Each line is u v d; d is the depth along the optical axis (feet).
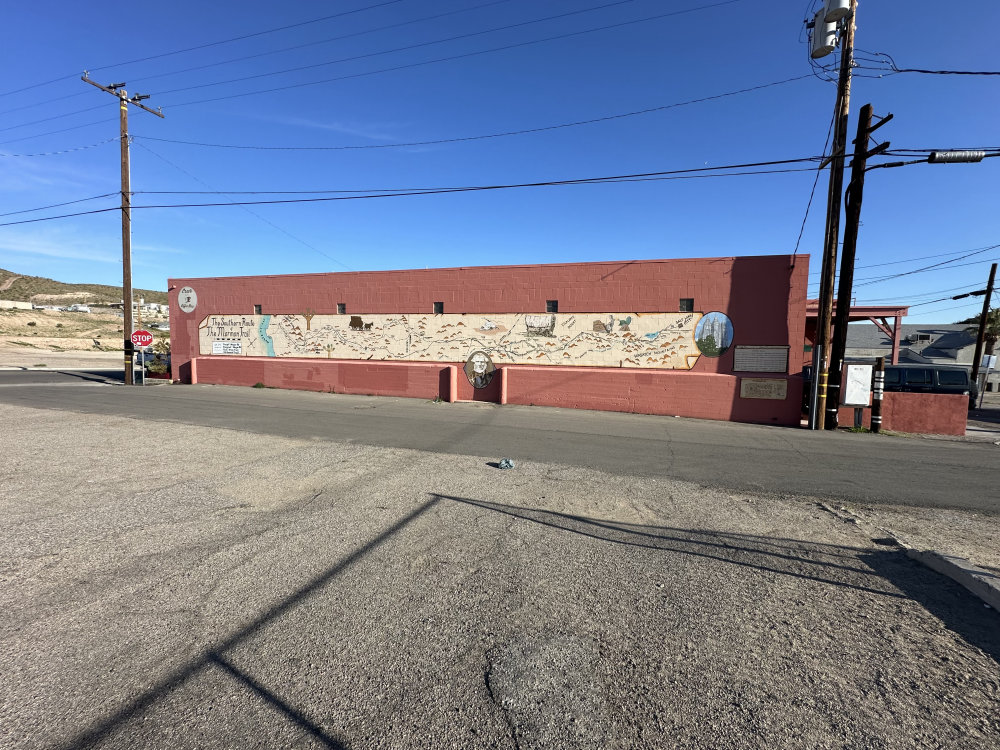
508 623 10.23
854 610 10.88
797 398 43.32
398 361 57.88
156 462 23.43
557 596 11.38
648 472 23.36
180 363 71.36
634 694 8.13
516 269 52.85
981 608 11.03
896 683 8.43
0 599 10.99
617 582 12.09
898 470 25.09
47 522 15.69
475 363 54.44
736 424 42.68
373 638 9.66
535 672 8.66
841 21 37.01
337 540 14.49
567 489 20.13
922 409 40.42
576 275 50.78
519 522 16.17
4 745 6.91
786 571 12.82
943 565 12.74
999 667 8.89
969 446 34.30
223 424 34.50
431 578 12.19
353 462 24.02
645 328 48.60
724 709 7.79
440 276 55.88
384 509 17.24
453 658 9.05
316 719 7.53
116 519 15.99
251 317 65.87
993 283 83.71
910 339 169.27
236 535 14.79
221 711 7.66
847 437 36.78
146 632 9.78
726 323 46.14
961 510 18.53
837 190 39.11
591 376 49.24
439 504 17.87
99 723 7.38
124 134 68.23
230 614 10.46
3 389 58.95
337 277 60.75
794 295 44.29
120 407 42.78
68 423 34.01
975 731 7.34
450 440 30.30
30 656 8.96
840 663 9.00
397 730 7.32
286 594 11.32
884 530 16.03
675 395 46.68
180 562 12.94
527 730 7.34
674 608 10.91
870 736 7.23
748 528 15.97
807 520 16.85
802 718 7.60
